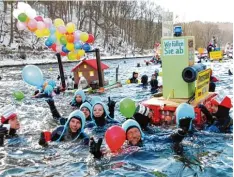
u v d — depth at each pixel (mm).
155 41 85812
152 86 15766
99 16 71250
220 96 8258
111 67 35125
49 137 7441
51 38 13602
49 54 49844
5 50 45969
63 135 7512
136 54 73750
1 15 53906
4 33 51156
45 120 9812
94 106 8750
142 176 5461
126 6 77875
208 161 6039
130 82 18781
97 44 67875
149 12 84562
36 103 12891
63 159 6344
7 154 6660
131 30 80125
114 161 6129
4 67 37781
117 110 11273
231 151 6547
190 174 5492
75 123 7410
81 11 70562
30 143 7387
